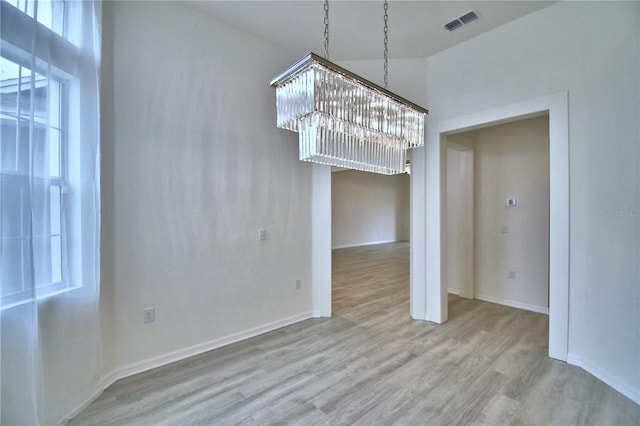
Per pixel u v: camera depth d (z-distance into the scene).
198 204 2.63
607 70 2.16
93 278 1.92
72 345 1.81
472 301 4.16
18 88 1.45
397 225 12.19
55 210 1.73
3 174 1.40
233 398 1.99
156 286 2.41
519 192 3.91
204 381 2.20
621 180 2.07
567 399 1.96
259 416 1.81
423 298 3.45
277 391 2.07
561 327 2.47
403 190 12.37
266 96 3.13
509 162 3.99
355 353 2.63
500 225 4.07
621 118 2.07
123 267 2.24
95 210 1.92
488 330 3.14
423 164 3.41
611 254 2.13
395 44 3.17
